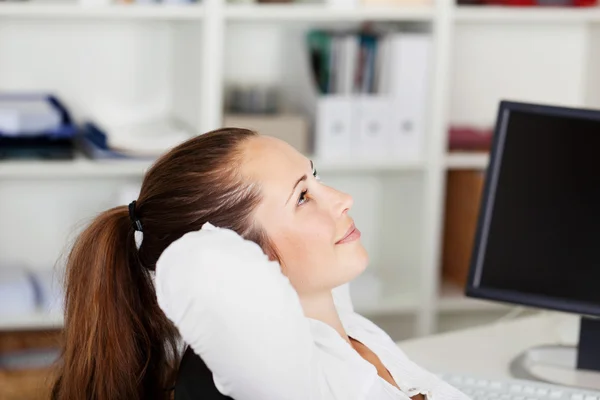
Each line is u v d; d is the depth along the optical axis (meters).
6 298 3.12
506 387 1.93
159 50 3.47
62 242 3.47
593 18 3.38
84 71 3.43
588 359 2.07
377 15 3.22
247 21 3.48
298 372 1.31
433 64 3.29
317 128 3.30
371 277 3.44
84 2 3.03
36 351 3.18
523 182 2.04
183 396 1.42
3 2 2.98
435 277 3.40
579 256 2.02
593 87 3.74
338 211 1.51
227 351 1.27
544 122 2.03
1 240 3.44
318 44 3.36
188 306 1.27
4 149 3.06
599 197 2.00
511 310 3.51
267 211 1.46
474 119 3.76
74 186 3.46
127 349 1.46
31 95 3.34
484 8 3.30
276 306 1.29
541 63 3.78
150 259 1.47
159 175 1.47
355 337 1.71
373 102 3.31
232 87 3.49
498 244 2.06
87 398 1.48
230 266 1.28
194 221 1.43
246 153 1.47
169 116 3.52
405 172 3.48
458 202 3.53
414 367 1.74
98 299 1.45
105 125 3.46
